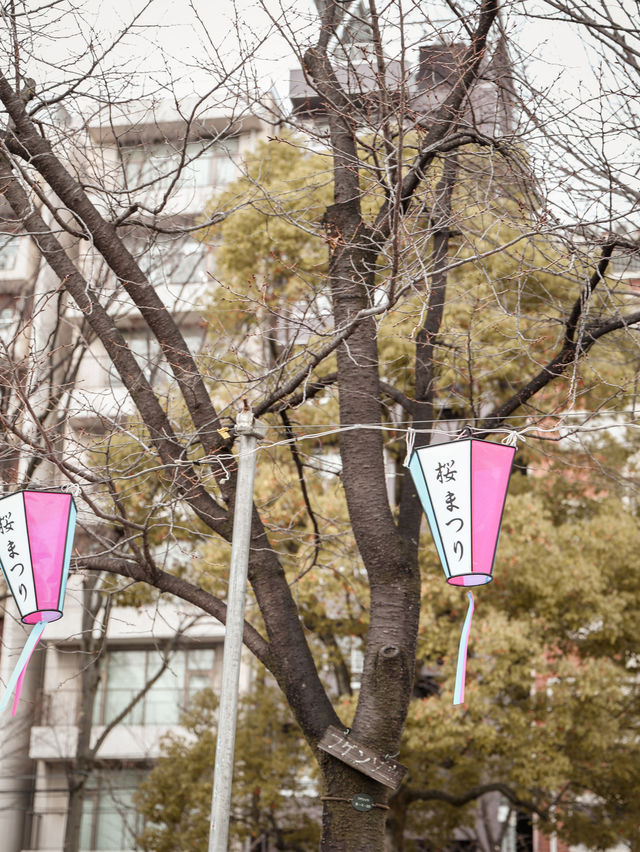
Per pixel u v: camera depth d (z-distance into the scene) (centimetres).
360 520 719
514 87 855
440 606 1459
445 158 789
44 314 1912
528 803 1609
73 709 2253
